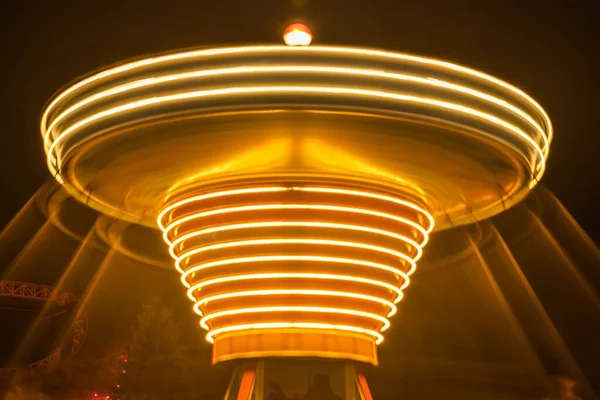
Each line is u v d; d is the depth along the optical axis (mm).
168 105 12594
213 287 15523
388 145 13812
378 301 15578
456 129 13047
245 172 15039
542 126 15336
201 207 15531
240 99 12188
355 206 15070
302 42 13281
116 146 14086
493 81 13305
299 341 14836
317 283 14898
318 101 12125
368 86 12250
